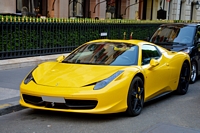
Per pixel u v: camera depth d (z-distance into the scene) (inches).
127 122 221.0
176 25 445.1
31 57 446.9
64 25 506.0
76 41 534.9
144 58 260.7
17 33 428.8
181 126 217.3
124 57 252.5
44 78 228.2
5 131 202.4
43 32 470.3
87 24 549.3
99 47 271.3
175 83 302.0
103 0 784.3
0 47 407.2
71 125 212.7
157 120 229.0
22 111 247.4
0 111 235.8
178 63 303.7
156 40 425.7
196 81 399.9
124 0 895.1
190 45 394.3
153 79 259.4
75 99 207.6
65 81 219.0
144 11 1047.0
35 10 650.8
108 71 227.5
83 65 246.4
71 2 703.1
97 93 207.2
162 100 293.4
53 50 490.0
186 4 1264.8
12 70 391.2
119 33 633.6
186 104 280.1
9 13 499.5
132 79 228.1
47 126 211.0
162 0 1079.0
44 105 218.1
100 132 200.2
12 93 282.2
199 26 441.4
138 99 238.8
